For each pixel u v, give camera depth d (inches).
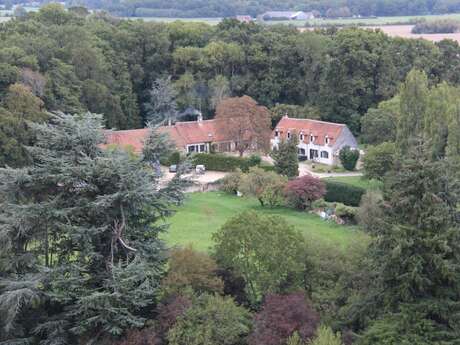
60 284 1519.4
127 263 1557.6
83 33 4685.0
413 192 1517.0
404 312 1443.2
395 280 1505.9
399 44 5206.7
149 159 1777.8
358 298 1588.3
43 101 3897.6
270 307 1507.1
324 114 4852.4
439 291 1470.2
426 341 1396.4
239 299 1711.4
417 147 1563.7
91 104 4313.5
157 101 4815.5
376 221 1560.0
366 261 1558.8
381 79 4849.9
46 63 4318.4
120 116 4569.4
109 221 1649.9
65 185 1653.5
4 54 3964.1
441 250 1460.4
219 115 4101.9
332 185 3329.2
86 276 1614.2
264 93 5187.0
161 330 1534.2
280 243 1688.0
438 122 3112.7
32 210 1579.7
